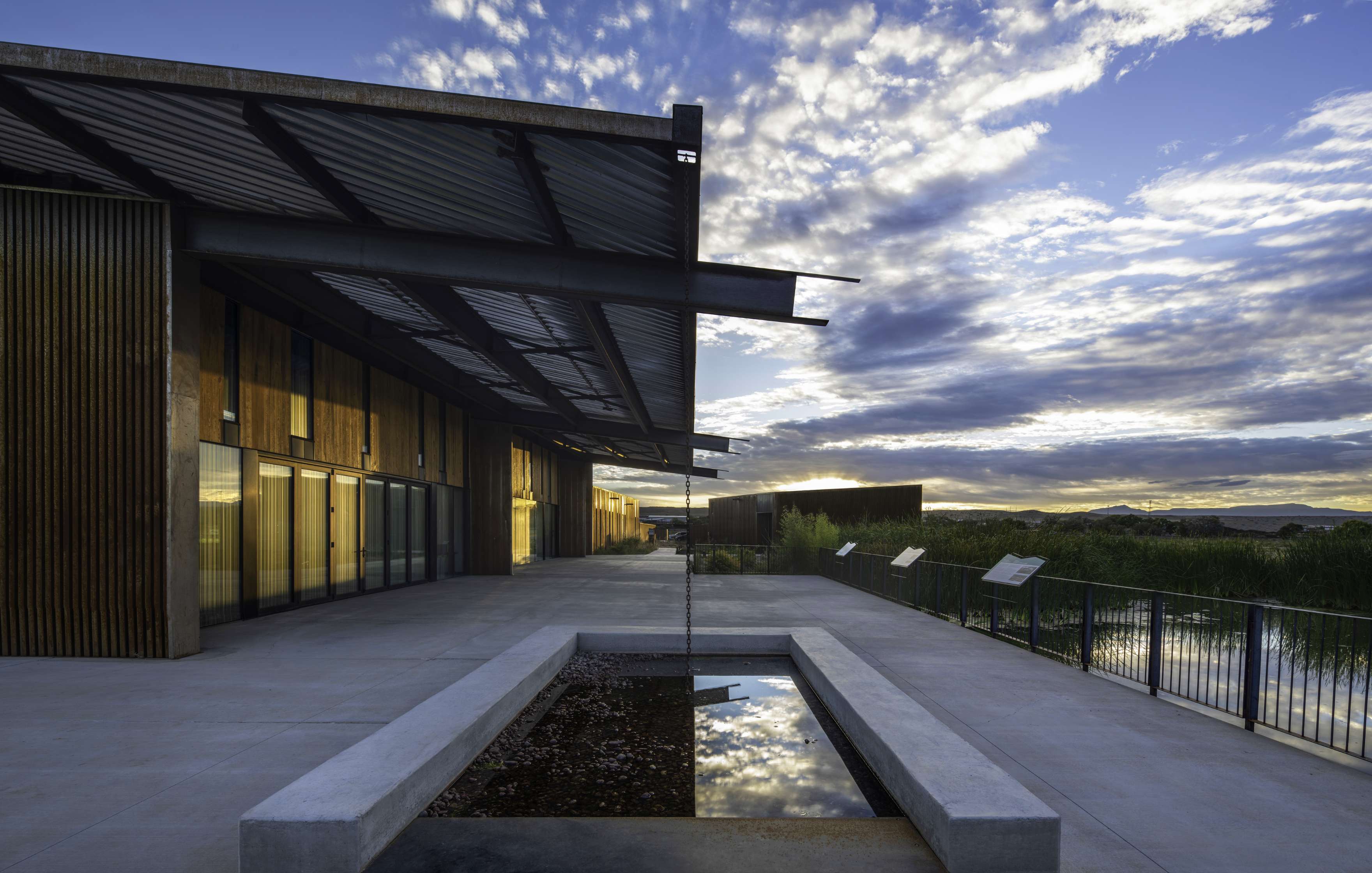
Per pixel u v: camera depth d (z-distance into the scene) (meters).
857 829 2.77
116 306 6.53
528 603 11.05
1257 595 11.97
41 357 6.56
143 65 4.73
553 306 8.56
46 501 6.50
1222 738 4.12
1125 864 2.59
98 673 5.80
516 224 6.63
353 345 11.50
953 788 2.65
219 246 6.65
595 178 5.43
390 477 13.23
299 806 2.48
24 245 6.61
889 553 13.30
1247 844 2.75
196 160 6.04
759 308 6.66
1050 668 6.19
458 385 15.09
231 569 8.77
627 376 11.87
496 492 17.59
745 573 20.50
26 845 2.72
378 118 5.00
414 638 7.62
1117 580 10.88
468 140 5.12
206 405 8.23
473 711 3.66
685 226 5.87
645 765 3.47
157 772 3.50
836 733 3.98
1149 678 5.27
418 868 2.46
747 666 5.69
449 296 9.02
